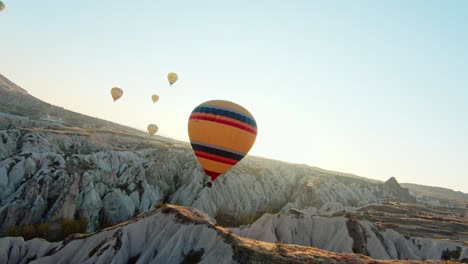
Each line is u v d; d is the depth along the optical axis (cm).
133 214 7094
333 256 3391
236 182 9500
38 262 3919
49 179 6275
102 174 7319
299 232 5741
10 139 7269
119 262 3772
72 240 4225
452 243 5238
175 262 3591
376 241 5341
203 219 4106
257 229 5878
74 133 8675
